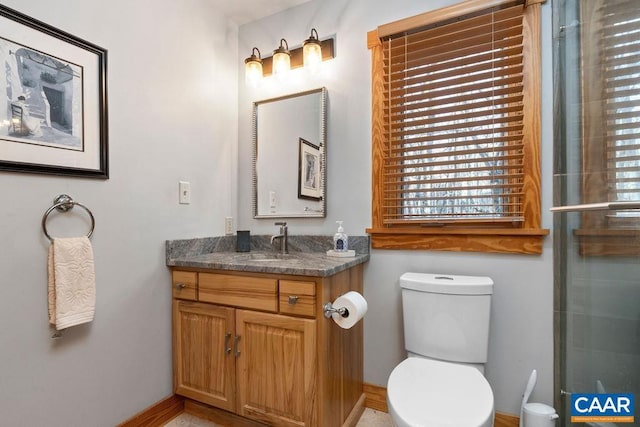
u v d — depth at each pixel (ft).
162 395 5.48
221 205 6.78
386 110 5.71
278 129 6.79
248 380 4.85
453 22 5.17
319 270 4.31
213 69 6.63
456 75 5.25
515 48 4.82
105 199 4.71
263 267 4.68
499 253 4.99
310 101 6.44
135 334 5.09
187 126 6.03
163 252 5.55
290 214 6.59
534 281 4.81
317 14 6.44
